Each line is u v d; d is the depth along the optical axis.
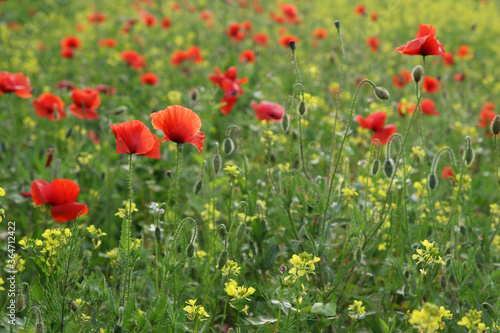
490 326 2.57
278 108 4.04
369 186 3.79
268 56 10.12
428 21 14.60
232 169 3.31
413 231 3.52
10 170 4.97
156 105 6.19
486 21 14.95
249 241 3.40
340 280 2.98
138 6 13.87
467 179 3.55
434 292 3.23
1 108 6.61
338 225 3.51
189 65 8.84
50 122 5.93
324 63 9.29
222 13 12.98
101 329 2.56
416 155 3.63
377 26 13.34
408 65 9.17
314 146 4.68
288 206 3.21
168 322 2.52
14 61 7.92
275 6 16.48
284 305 2.48
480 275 3.38
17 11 14.20
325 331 3.07
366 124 3.98
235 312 3.21
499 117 3.15
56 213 3.04
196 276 3.63
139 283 3.34
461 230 3.49
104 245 3.95
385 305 3.20
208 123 4.83
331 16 15.08
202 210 3.82
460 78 8.00
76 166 4.51
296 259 2.38
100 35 11.30
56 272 2.74
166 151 4.97
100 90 6.40
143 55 9.81
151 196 4.75
